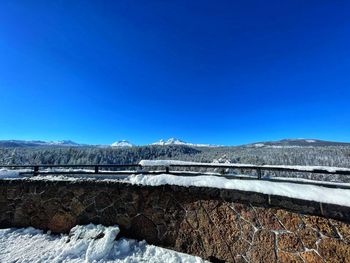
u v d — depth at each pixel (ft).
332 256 14.94
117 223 24.64
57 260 19.99
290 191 17.39
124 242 22.47
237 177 22.49
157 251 21.58
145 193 24.29
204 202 21.45
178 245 21.86
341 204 14.79
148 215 23.80
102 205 25.59
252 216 18.84
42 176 30.73
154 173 26.48
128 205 24.73
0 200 28.86
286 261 16.75
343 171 17.90
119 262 19.83
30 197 28.07
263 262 17.69
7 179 29.22
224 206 20.38
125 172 27.09
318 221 15.76
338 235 14.85
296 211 16.61
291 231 16.85
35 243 23.50
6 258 20.48
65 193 26.96
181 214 22.43
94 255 20.27
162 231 22.93
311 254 15.78
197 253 20.84
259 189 18.67
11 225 27.89
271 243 17.62
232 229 19.65
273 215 17.84
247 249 18.63
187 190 22.13
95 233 23.09
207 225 20.92
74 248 21.20
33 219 27.45
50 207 27.09
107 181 25.84
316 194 16.26
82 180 26.86
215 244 20.20
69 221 26.04
